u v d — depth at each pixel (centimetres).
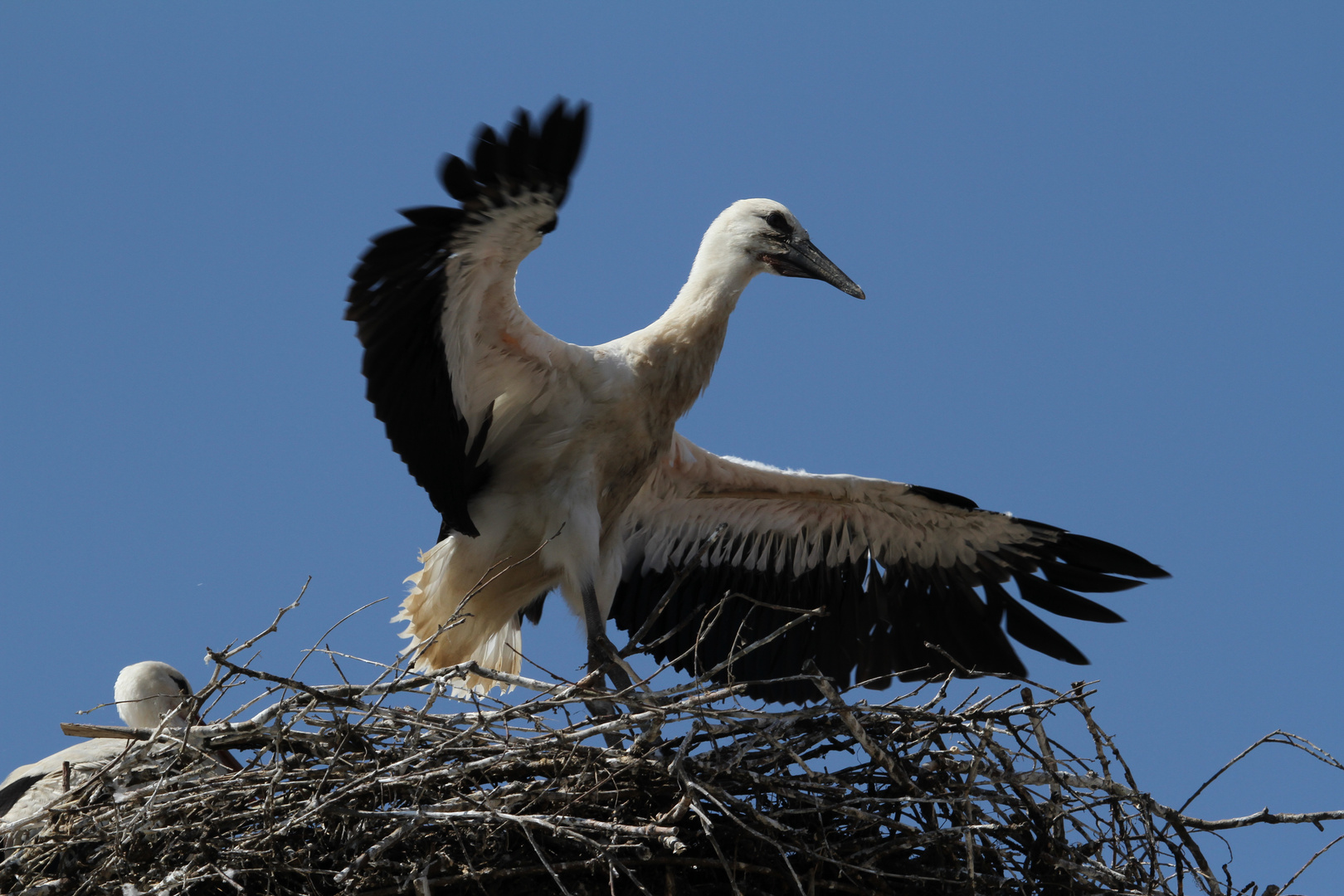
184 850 1044
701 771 1094
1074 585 1634
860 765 1159
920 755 1141
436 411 1288
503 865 1067
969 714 1134
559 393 1363
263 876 1043
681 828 1077
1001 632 1648
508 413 1369
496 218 1172
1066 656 1634
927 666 1627
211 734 1072
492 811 1016
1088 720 1140
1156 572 1603
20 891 1036
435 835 1067
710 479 1586
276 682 1042
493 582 1416
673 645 1633
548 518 1386
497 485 1398
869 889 1111
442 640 1425
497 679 1110
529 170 1145
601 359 1373
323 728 1084
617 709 1246
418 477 1310
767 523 1630
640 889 1085
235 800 1053
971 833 1077
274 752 1069
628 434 1403
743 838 1105
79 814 1079
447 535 1459
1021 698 1152
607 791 1093
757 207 1487
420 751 1066
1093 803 1126
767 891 1111
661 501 1608
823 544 1645
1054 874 1142
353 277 1176
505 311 1274
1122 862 1169
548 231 1192
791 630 1641
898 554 1650
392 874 1049
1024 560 1634
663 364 1411
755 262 1474
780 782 1099
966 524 1612
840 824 1127
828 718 1163
